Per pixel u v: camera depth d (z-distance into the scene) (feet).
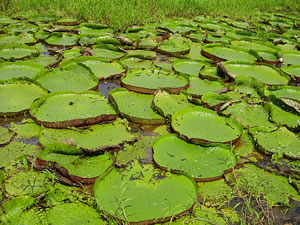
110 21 21.97
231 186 7.75
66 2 25.23
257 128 10.08
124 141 9.07
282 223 6.82
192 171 7.98
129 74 13.41
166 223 6.55
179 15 27.32
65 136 9.07
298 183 7.96
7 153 8.32
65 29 19.98
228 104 11.32
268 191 7.72
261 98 12.41
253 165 8.68
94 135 9.25
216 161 8.43
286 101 11.60
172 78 13.35
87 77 13.05
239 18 27.91
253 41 20.57
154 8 26.18
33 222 6.19
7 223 6.10
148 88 11.84
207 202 7.21
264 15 30.55
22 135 9.14
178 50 17.49
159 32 20.88
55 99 10.78
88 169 7.72
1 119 9.95
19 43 16.55
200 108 10.72
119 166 7.91
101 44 16.83
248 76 14.05
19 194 6.86
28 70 13.43
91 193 7.20
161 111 10.37
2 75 12.72
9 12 23.79
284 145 9.50
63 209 6.57
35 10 25.07
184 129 9.71
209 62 16.29
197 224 6.58
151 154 8.73
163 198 7.00
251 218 6.89
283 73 14.83
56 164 7.51
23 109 10.18
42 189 7.08
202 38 20.98
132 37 18.92
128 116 10.31
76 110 10.14
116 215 6.43
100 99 11.07
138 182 7.46
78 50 16.24
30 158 7.98
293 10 35.12
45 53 16.11
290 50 19.45
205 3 29.19
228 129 9.94
